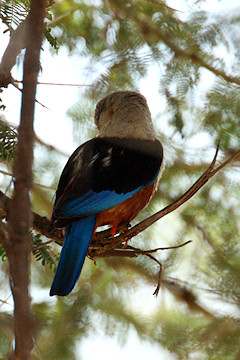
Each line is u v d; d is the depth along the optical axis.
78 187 7.34
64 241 7.09
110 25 9.55
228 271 9.90
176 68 9.27
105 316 9.03
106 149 7.92
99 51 9.44
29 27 3.48
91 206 7.25
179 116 9.34
